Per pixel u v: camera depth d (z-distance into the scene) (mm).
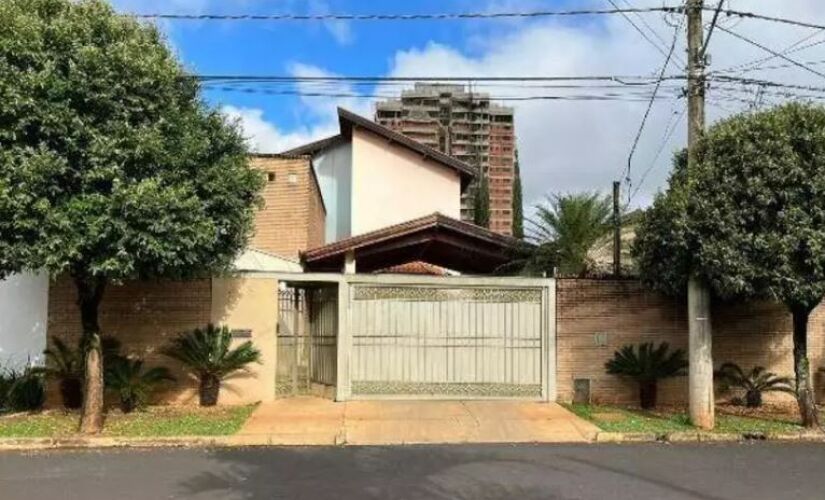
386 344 15172
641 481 8797
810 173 11781
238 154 12664
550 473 9234
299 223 22547
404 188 30375
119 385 13609
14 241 10578
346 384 15000
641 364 14836
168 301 14719
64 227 10398
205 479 8898
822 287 11656
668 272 13008
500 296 15422
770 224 11906
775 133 12039
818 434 12062
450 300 15344
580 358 15352
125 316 14609
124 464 9805
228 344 14508
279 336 15609
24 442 11156
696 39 12820
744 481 8828
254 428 12234
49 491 8312
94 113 10930
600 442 11648
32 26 10750
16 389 13852
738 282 11758
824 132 11867
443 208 30406
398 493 8195
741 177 12047
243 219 12547
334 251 18953
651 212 13164
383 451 10781
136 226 10805
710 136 12594
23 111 10453
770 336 15539
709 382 12648
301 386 16078
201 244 11531
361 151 30328
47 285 14523
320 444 11359
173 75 11680
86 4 11500
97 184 10891
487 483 8680
